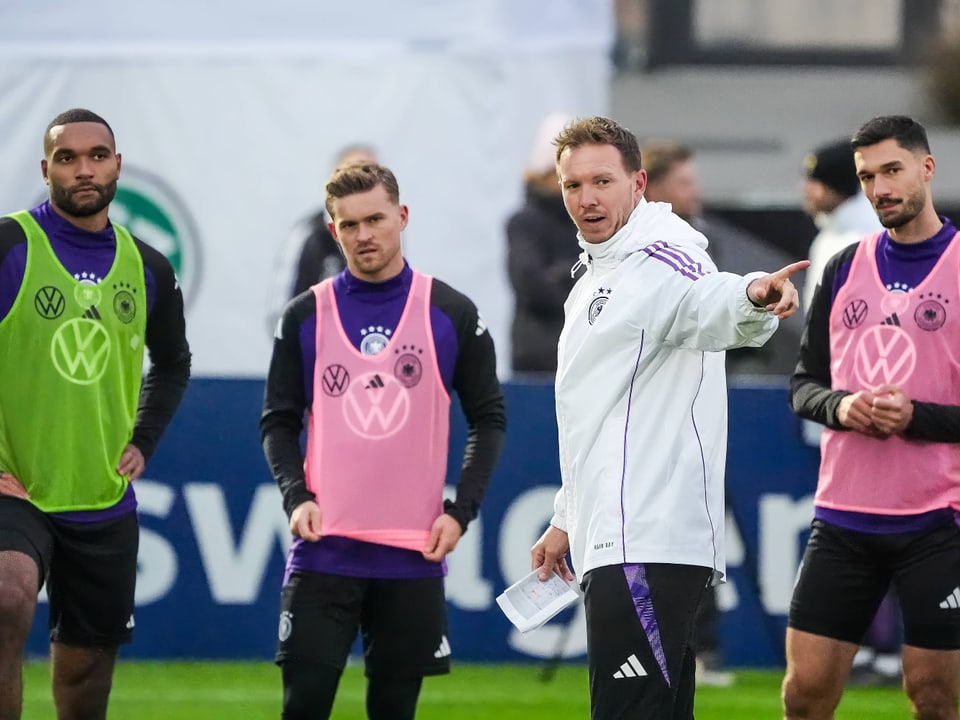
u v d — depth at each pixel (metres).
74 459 18.89
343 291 19.69
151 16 36.97
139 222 36.62
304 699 18.91
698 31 51.31
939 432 18.59
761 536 28.55
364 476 19.23
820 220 27.84
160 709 24.78
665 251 16.58
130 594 19.59
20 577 17.94
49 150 18.66
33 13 36.75
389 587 19.31
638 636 16.19
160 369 20.42
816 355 19.97
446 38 36.78
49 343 18.73
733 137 50.16
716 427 16.75
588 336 16.80
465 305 19.78
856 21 51.22
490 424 19.98
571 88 36.66
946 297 19.00
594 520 16.56
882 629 27.91
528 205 31.45
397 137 36.66
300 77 36.62
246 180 36.69
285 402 19.77
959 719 19.20
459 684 26.88
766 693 26.53
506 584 28.50
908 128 19.00
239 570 28.38
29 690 26.12
